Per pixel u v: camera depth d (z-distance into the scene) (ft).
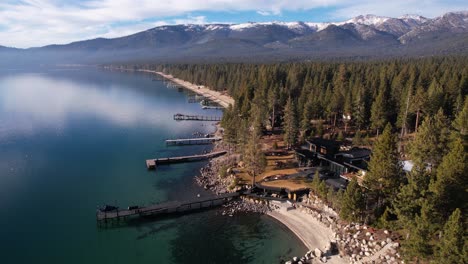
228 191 213.66
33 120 409.08
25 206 195.21
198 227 175.63
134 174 246.06
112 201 202.59
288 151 272.92
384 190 155.22
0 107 489.26
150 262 147.74
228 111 346.95
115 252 154.61
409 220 125.08
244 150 237.45
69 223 178.29
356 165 218.79
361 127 323.57
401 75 378.32
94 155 286.05
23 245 158.81
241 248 157.28
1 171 246.27
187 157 276.21
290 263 142.20
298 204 191.21
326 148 241.76
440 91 291.58
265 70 497.87
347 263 138.82
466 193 129.29
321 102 338.54
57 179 234.17
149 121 422.41
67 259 149.38
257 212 190.08
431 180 130.00
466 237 102.32
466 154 131.03
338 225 163.32
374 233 148.46
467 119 188.55
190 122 421.18
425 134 172.45
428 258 118.83
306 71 540.93
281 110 355.77
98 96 626.23
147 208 185.88
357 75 442.50
